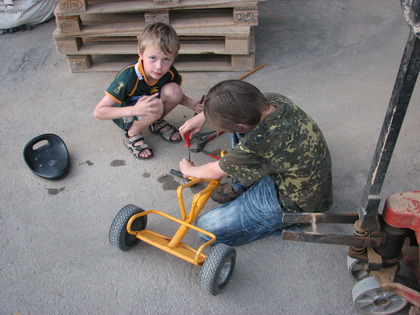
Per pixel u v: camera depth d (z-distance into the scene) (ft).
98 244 8.11
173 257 7.82
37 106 11.67
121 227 7.35
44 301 7.18
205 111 6.38
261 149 6.43
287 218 6.43
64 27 11.84
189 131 8.36
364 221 5.95
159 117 9.68
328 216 6.45
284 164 6.67
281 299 7.11
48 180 9.43
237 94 6.07
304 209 7.31
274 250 7.89
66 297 7.23
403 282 7.11
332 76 12.57
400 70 4.69
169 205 8.86
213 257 6.63
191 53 12.20
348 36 14.34
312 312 6.91
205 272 6.63
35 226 8.46
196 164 9.84
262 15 15.62
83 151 10.23
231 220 7.71
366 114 11.17
